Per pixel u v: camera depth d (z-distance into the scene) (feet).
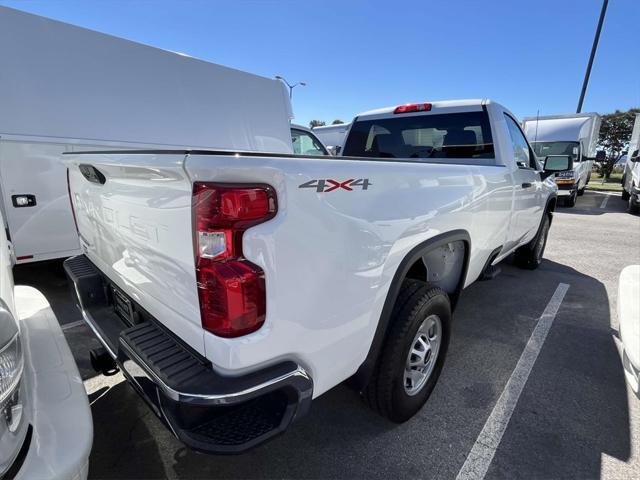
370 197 5.53
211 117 17.03
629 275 10.43
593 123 47.03
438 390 8.85
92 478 6.40
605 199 50.03
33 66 12.59
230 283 4.28
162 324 5.64
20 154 12.62
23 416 4.16
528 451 7.07
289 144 20.38
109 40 14.12
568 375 9.51
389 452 7.02
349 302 5.43
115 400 8.35
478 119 11.43
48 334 5.86
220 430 4.76
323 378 5.48
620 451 7.09
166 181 4.71
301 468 6.66
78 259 8.84
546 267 18.88
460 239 8.30
